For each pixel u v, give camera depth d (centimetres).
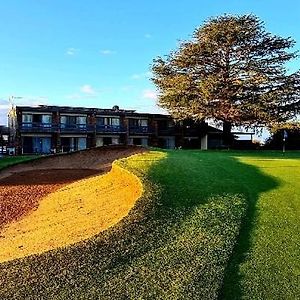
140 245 827
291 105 4656
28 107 5275
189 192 1220
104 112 5716
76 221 1150
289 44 4641
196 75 4734
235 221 1018
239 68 4566
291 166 2023
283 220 1061
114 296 653
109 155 3053
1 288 671
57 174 2450
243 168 1903
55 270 721
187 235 893
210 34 4500
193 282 701
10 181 2209
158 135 6072
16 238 1104
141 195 1129
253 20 4525
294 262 818
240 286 715
